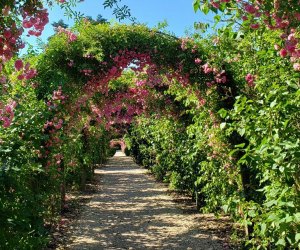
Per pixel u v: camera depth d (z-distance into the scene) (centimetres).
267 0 263
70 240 688
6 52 265
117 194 1270
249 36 467
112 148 3164
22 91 571
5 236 398
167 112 962
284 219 279
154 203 1080
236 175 609
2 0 243
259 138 363
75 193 1272
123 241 691
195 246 646
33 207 456
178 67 650
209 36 631
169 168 1220
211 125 665
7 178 399
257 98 500
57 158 643
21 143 436
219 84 642
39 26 273
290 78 360
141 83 848
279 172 321
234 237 608
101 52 613
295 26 264
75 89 657
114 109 965
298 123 335
